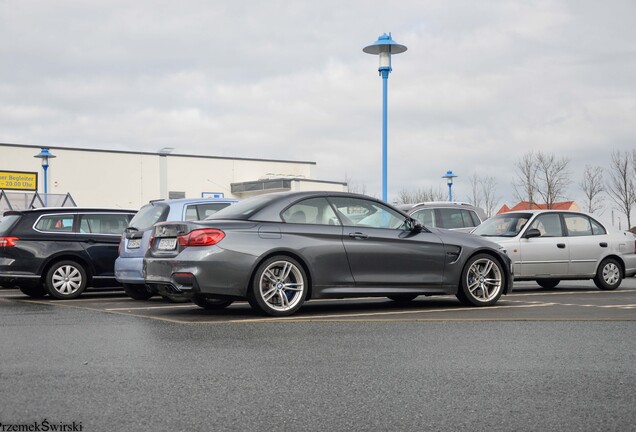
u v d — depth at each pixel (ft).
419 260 30.25
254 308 28.68
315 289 28.17
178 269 26.91
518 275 41.50
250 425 12.35
